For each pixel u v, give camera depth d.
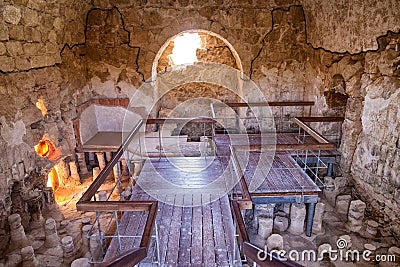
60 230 3.63
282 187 3.64
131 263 1.66
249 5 4.89
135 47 5.00
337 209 3.95
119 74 5.13
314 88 5.02
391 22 3.23
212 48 6.44
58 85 4.27
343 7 3.91
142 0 4.79
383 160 3.55
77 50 4.75
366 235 3.52
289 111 5.46
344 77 4.11
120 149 3.40
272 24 5.00
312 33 4.87
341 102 4.64
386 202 3.53
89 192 2.47
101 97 5.25
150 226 2.08
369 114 3.78
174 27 4.93
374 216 3.76
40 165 3.94
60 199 4.41
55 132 4.25
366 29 3.60
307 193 3.52
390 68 3.34
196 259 2.75
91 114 5.22
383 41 3.39
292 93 5.39
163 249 2.87
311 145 3.49
